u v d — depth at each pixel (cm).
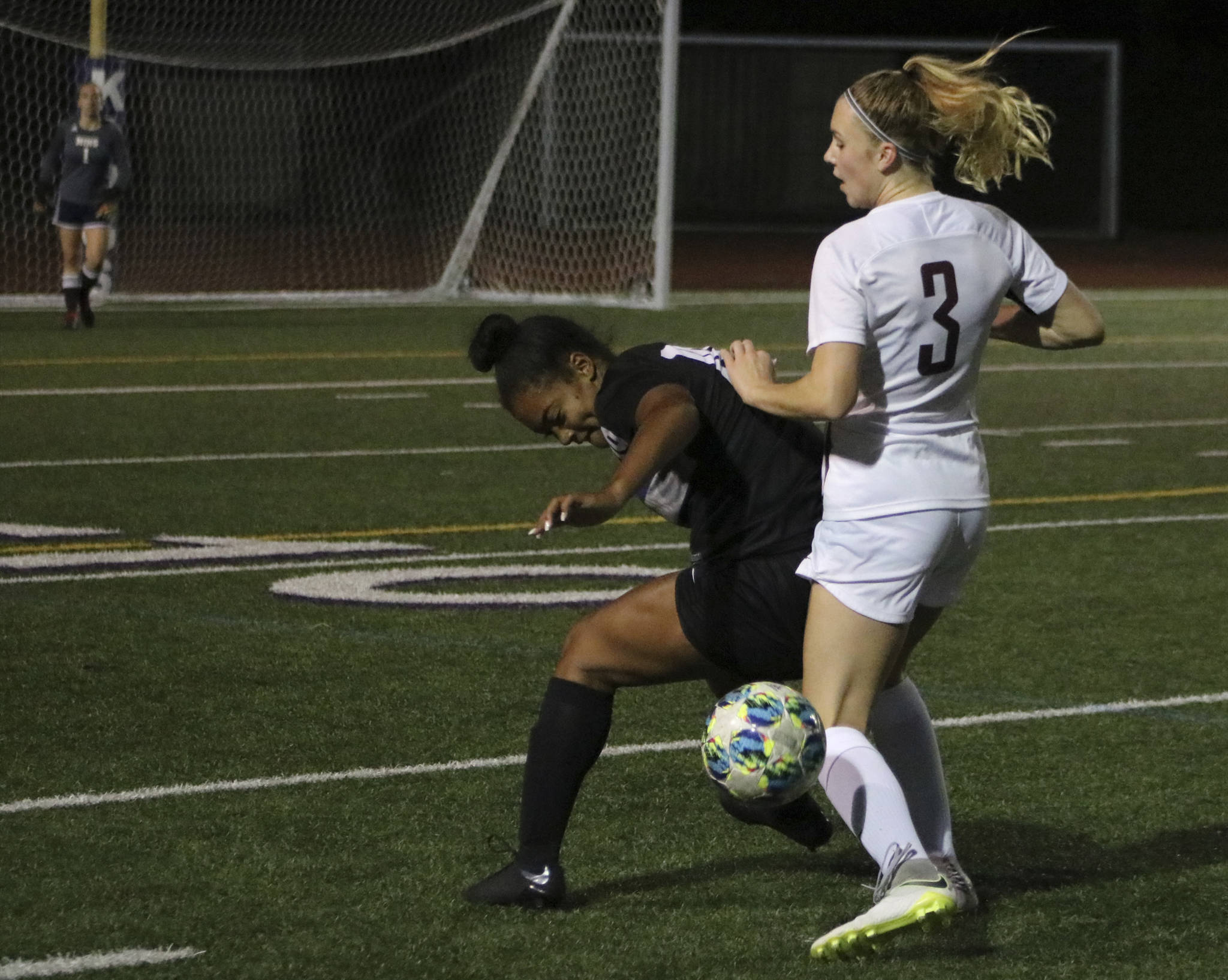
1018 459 4522
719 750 1362
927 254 1388
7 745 2041
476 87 9538
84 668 2394
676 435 1398
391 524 3534
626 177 8806
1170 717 2262
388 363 6231
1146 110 15250
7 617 2688
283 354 6412
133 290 9112
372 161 11588
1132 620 2811
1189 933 1543
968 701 2330
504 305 8444
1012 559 3288
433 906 1569
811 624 1423
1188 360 6956
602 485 4003
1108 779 2000
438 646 2561
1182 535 3550
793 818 1582
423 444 4541
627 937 1505
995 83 1431
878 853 1364
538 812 1548
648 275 8594
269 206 11456
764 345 6988
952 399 1419
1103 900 1627
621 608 1516
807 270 11081
